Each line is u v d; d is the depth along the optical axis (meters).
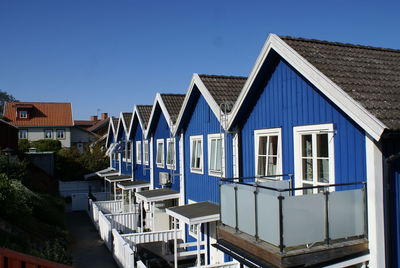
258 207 6.73
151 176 19.23
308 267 6.14
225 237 7.83
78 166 36.88
